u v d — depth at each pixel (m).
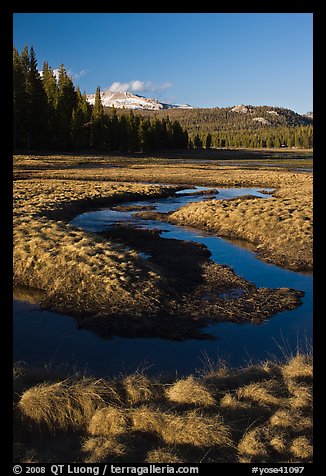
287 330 13.99
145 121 122.06
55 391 8.11
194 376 10.50
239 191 52.97
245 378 9.73
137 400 8.58
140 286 16.36
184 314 14.91
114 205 40.91
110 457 6.96
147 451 7.19
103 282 16.30
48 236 20.92
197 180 61.50
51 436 7.65
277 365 10.48
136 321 14.02
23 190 40.62
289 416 7.98
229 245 26.02
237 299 16.62
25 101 81.94
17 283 17.20
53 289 16.25
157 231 29.33
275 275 20.09
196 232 29.81
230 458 7.12
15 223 23.34
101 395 8.45
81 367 11.05
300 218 28.56
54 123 90.31
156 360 11.66
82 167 72.62
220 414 8.20
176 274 19.25
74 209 35.44
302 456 7.09
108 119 112.00
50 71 113.75
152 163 89.69
